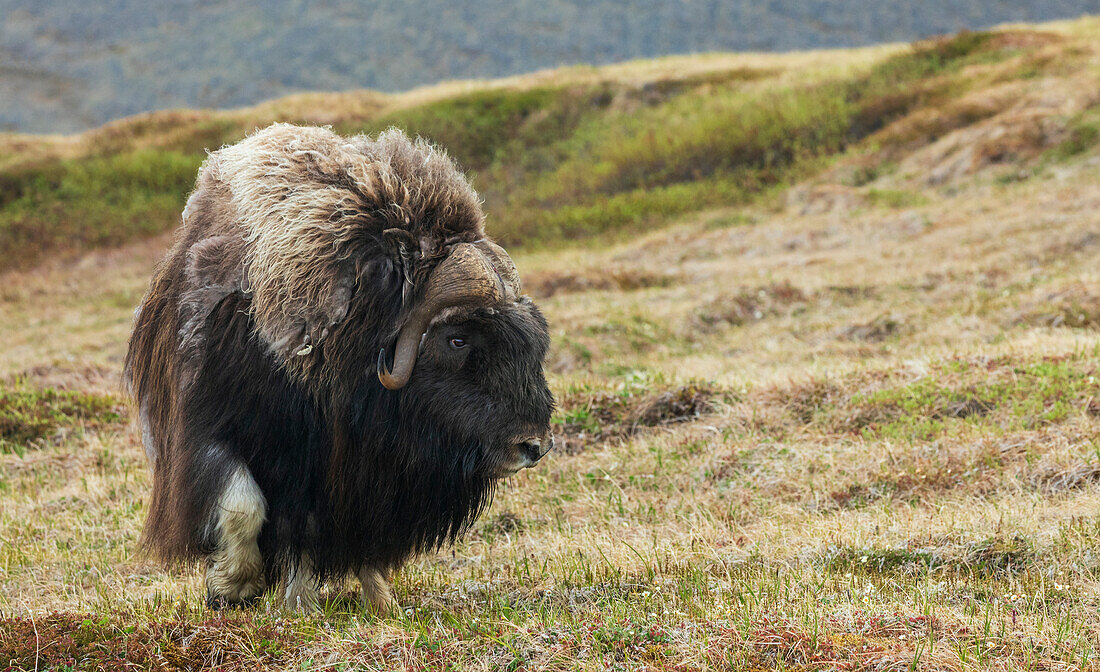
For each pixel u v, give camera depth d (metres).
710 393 30.89
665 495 24.14
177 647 14.67
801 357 41.59
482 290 15.28
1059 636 13.37
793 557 18.23
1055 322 41.03
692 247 75.19
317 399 16.17
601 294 62.50
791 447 25.38
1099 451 21.20
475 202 17.28
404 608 17.77
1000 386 27.02
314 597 18.12
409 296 15.69
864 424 26.94
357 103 128.00
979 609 15.08
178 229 19.55
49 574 21.92
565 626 14.57
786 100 103.94
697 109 110.19
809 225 73.69
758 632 13.59
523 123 118.00
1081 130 77.19
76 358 57.72
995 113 87.31
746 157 97.88
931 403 26.92
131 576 21.48
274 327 15.71
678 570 18.17
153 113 128.75
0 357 61.25
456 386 15.98
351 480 16.47
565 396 31.86
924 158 84.50
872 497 21.95
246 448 16.36
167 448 17.72
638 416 30.30
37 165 111.44
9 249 97.38
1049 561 16.73
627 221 91.06
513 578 18.81
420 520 16.98
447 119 117.25
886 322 45.75
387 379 15.26
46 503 27.25
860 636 13.44
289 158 16.77
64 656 14.27
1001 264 53.06
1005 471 21.48
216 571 16.61
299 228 15.73
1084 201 62.25
